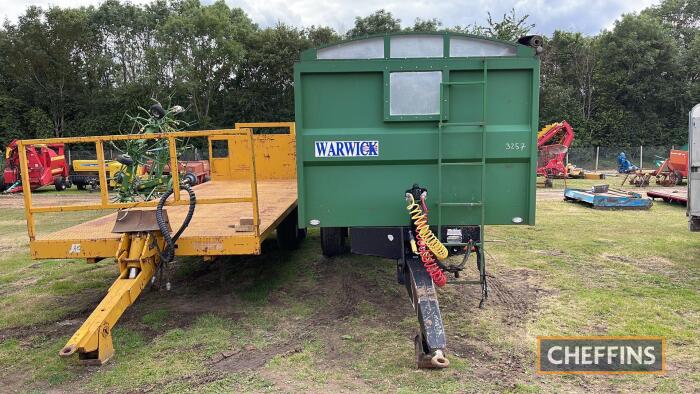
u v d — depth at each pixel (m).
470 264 7.01
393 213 4.51
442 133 4.36
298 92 4.35
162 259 4.46
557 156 19.72
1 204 15.61
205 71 36.72
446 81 4.30
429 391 3.50
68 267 7.14
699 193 6.83
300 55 4.36
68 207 4.73
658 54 39.59
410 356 4.09
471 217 4.47
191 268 6.96
